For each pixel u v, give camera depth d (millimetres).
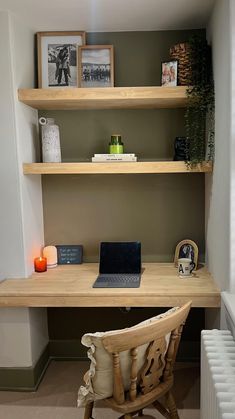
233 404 1243
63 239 2730
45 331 2721
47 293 2109
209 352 1584
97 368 1563
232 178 1822
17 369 2367
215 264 2201
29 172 2309
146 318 2750
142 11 2174
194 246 2533
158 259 2695
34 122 2561
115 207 2682
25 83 2371
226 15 1819
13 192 2289
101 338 1484
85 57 2465
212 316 2350
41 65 2488
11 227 2320
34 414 2154
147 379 1647
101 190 2674
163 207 2652
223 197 1948
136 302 2078
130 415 1644
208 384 1581
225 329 1948
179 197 2637
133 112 2592
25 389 2379
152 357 1620
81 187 2682
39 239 2639
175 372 2574
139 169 2262
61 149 2654
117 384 1567
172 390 2354
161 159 2605
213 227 2254
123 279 2303
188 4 2084
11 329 2344
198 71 2193
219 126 2020
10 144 2252
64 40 2475
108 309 2762
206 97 2178
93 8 2100
